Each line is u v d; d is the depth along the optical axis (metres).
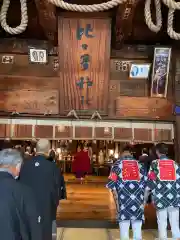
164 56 6.42
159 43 6.81
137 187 4.25
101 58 6.32
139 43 6.85
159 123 6.77
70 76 6.43
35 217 1.93
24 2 4.84
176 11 6.31
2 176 1.99
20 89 6.50
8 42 6.54
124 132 6.75
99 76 6.43
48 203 3.15
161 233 4.34
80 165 11.72
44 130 6.67
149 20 4.88
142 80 6.66
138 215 4.20
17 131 6.60
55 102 6.52
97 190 9.69
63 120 6.71
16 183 1.98
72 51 6.27
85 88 6.47
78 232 4.95
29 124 6.65
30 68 6.55
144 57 6.68
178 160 6.51
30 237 1.89
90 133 6.72
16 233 1.86
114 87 6.63
